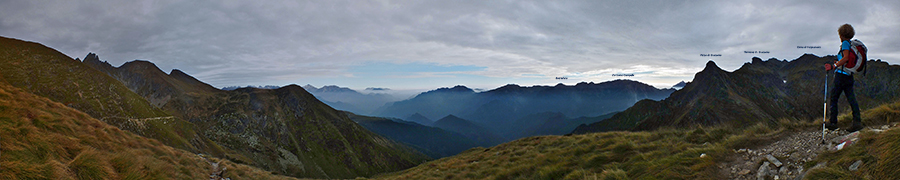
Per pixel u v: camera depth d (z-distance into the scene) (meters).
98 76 108.81
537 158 18.22
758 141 10.03
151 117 95.25
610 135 20.77
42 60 103.94
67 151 11.09
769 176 7.53
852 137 7.12
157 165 12.92
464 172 20.86
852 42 7.72
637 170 10.67
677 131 16.66
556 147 21.78
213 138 160.75
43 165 8.41
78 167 9.23
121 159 11.02
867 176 5.60
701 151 10.27
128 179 10.38
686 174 8.88
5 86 16.03
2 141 8.71
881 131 6.58
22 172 7.91
